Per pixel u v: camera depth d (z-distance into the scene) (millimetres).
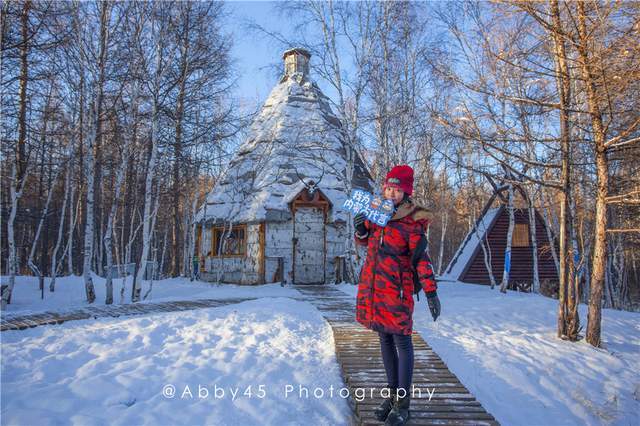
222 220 17609
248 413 3998
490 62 9453
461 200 28078
